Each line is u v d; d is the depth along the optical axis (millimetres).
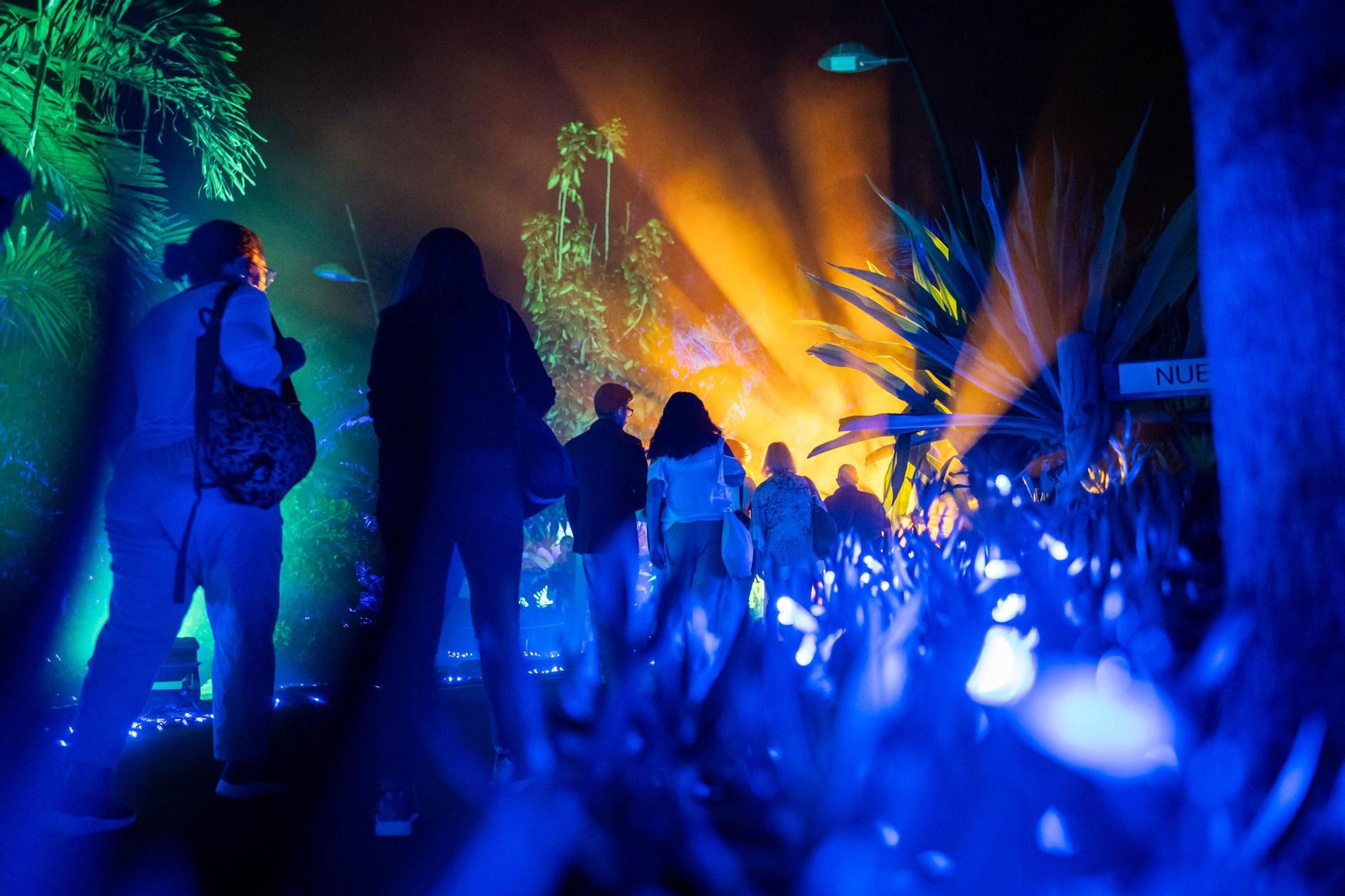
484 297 3635
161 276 7848
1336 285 2104
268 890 2457
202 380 3350
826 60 8008
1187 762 1992
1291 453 2107
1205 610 3076
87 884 2506
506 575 3479
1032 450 6137
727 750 3402
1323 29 2143
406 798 2982
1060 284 5973
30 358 7590
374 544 12398
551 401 3818
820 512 7793
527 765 3406
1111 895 1850
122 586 3299
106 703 3172
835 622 3699
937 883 1985
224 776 3475
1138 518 3293
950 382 6609
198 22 8289
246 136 8742
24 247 7090
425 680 3268
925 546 3832
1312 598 2049
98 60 7805
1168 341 5961
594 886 2369
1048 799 2068
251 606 3402
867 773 2416
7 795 3484
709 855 2426
